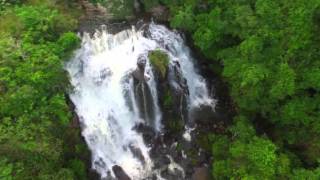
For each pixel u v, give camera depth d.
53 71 17.64
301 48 16.83
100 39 20.89
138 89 20.58
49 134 16.67
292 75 16.42
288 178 16.72
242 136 18.36
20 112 16.27
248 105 18.61
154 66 20.30
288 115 17.55
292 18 16.83
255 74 16.94
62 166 17.86
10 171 15.07
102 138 20.47
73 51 19.69
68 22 21.00
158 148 20.97
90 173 19.69
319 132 17.27
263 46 17.59
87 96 20.42
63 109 17.50
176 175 20.02
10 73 16.98
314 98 17.50
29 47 18.08
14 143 15.41
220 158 19.44
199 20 20.55
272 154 16.80
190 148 20.86
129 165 20.42
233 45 20.41
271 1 17.55
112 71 20.55
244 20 18.06
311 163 18.03
